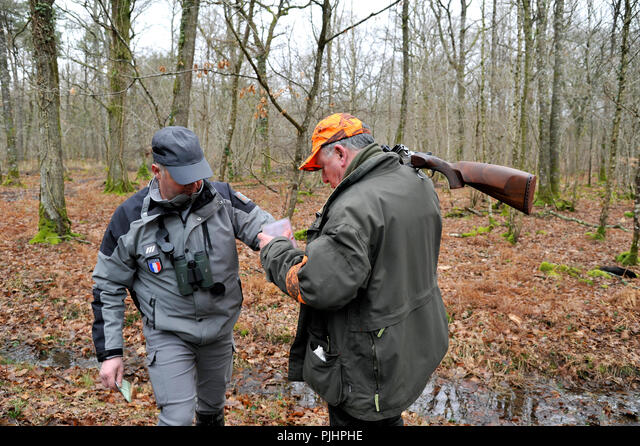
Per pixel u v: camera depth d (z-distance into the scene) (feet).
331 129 5.67
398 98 84.28
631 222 39.78
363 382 5.16
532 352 15.88
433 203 5.72
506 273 24.34
